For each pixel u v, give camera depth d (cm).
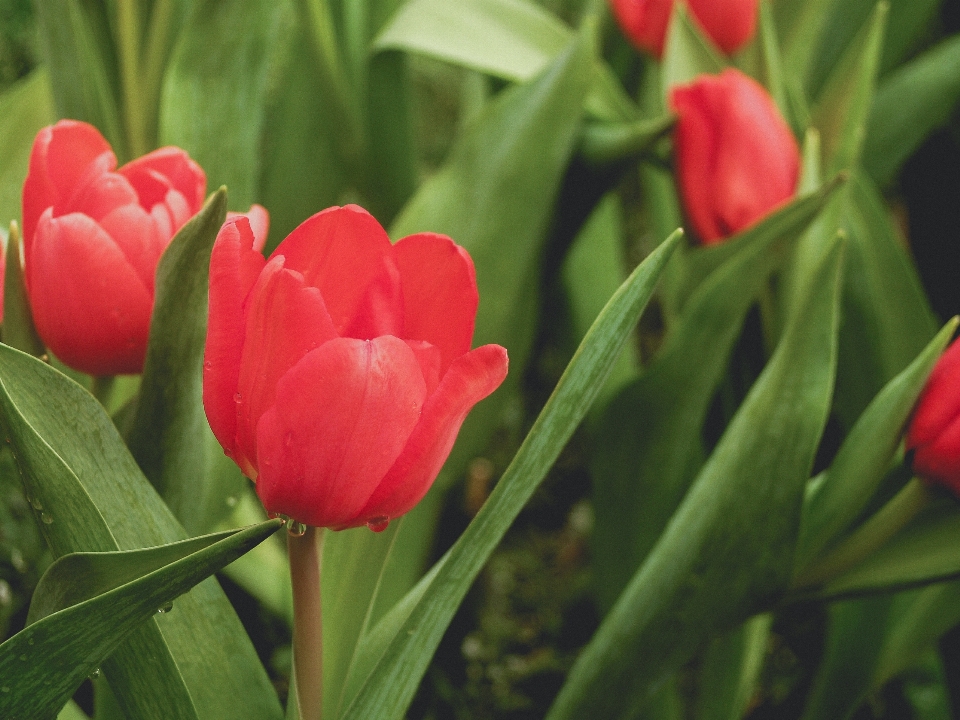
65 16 81
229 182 82
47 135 71
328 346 60
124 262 69
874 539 75
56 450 68
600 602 86
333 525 66
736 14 87
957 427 73
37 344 72
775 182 81
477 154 84
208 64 81
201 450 72
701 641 76
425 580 72
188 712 68
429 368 66
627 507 85
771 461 74
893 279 85
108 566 66
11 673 64
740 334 84
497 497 68
